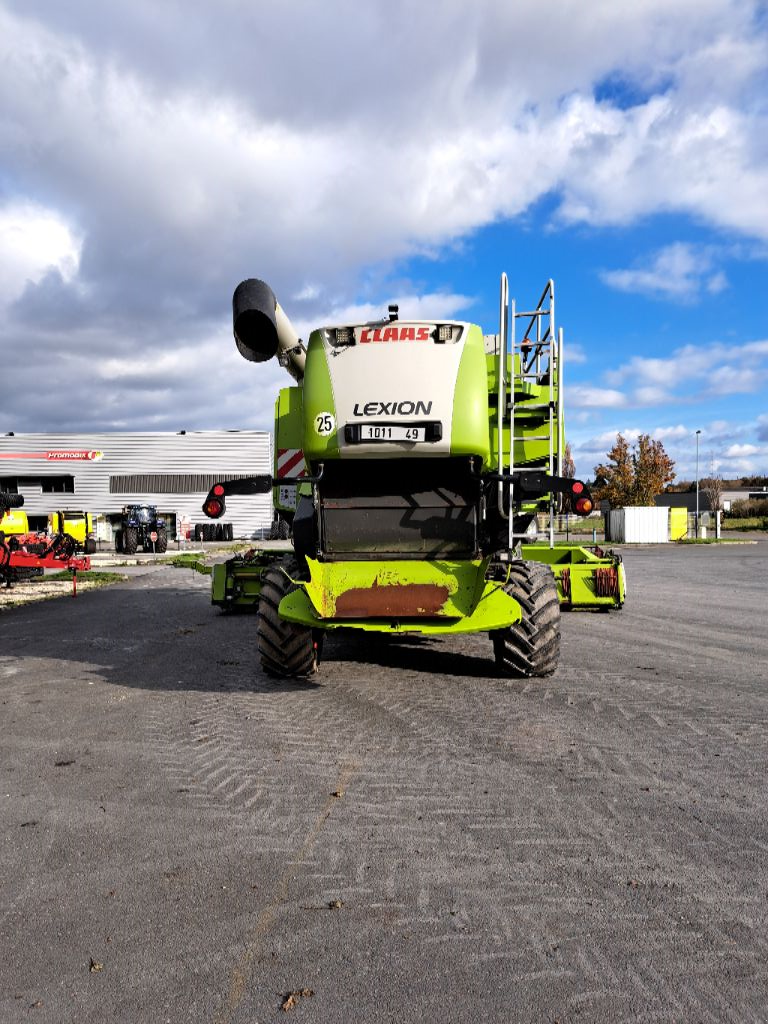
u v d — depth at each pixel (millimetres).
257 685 6684
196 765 4492
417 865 3160
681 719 5371
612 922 2703
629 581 17609
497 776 4227
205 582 18547
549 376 7535
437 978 2395
